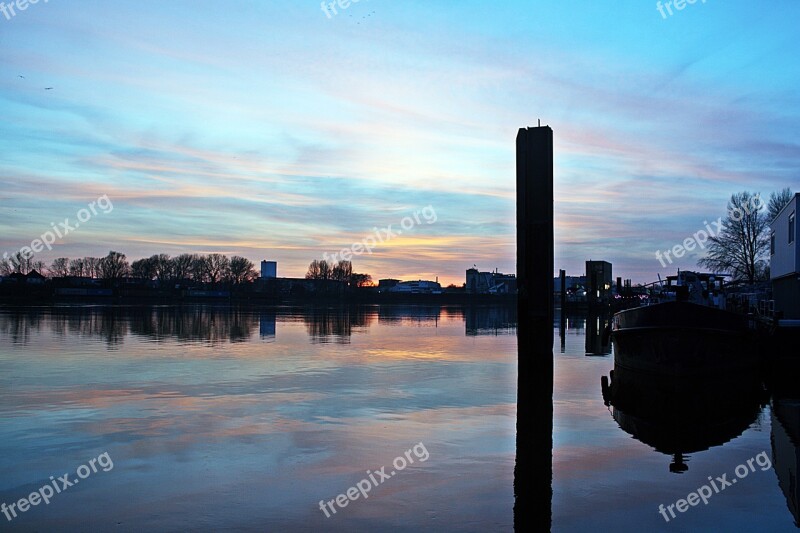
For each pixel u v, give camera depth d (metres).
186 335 50.31
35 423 19.14
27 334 48.22
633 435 18.77
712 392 27.45
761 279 83.88
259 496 12.98
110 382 26.48
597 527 11.61
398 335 55.66
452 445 17.09
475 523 11.70
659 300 42.78
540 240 38.12
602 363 36.75
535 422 20.17
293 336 51.91
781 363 32.00
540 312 37.78
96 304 126.19
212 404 22.20
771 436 19.02
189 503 12.55
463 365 34.03
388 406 22.28
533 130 38.47
